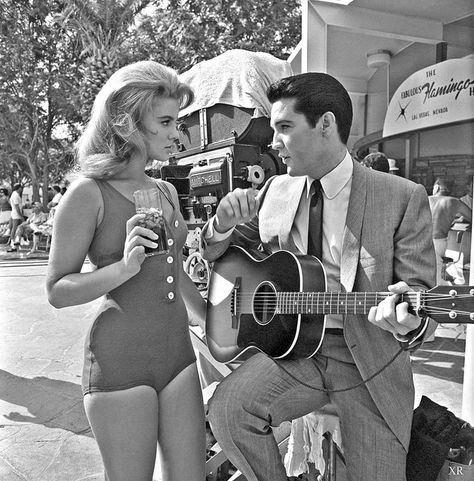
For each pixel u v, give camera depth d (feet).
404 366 5.49
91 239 4.83
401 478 5.40
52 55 48.26
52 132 58.54
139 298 4.81
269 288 6.10
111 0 30.86
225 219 6.28
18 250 45.70
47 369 13.99
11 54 46.88
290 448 6.72
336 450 6.19
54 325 18.86
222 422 5.55
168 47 30.25
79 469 8.72
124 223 4.83
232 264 6.72
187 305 6.70
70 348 16.01
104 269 4.56
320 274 5.74
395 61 12.21
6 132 52.70
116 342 4.71
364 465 5.50
